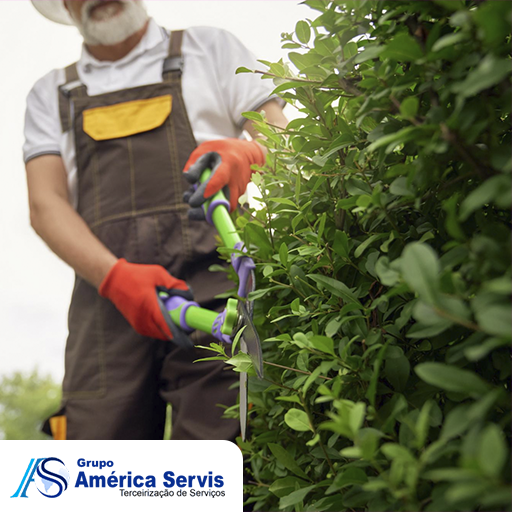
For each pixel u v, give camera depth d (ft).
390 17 1.46
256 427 2.79
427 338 1.56
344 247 1.79
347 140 1.78
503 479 1.00
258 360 2.00
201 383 4.51
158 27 5.72
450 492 0.82
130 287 4.62
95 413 4.81
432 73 1.31
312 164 2.07
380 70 1.44
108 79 5.57
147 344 4.87
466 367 1.46
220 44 5.57
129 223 5.09
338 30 1.72
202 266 4.95
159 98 5.35
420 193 1.45
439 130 1.18
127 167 5.22
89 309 5.10
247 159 4.41
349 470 1.26
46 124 5.68
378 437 1.32
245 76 5.45
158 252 4.99
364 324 1.67
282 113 5.44
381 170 1.68
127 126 5.31
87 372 4.96
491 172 1.20
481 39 1.12
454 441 1.24
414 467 0.98
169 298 4.58
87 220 5.34
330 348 1.51
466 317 0.98
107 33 5.37
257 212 2.58
